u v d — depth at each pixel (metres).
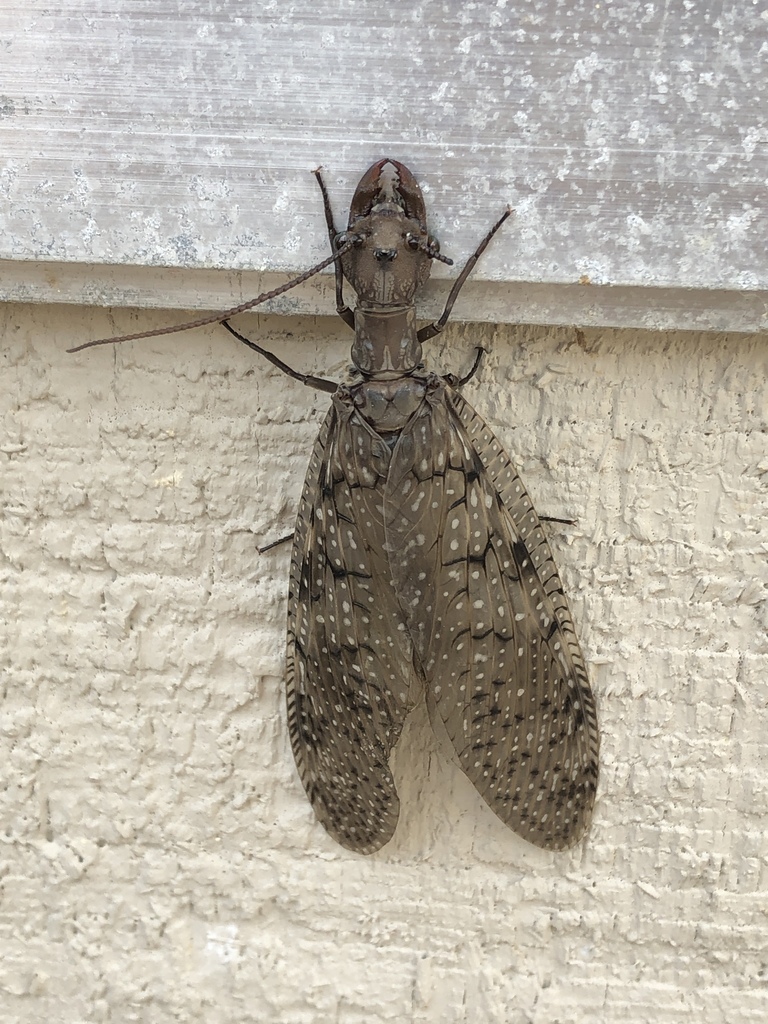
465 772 0.10
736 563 0.10
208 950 0.12
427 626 0.10
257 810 0.11
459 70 0.08
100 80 0.08
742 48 0.08
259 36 0.08
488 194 0.09
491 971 0.11
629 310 0.09
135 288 0.09
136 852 0.11
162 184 0.09
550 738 0.10
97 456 0.10
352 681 0.10
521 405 0.10
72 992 0.12
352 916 0.11
